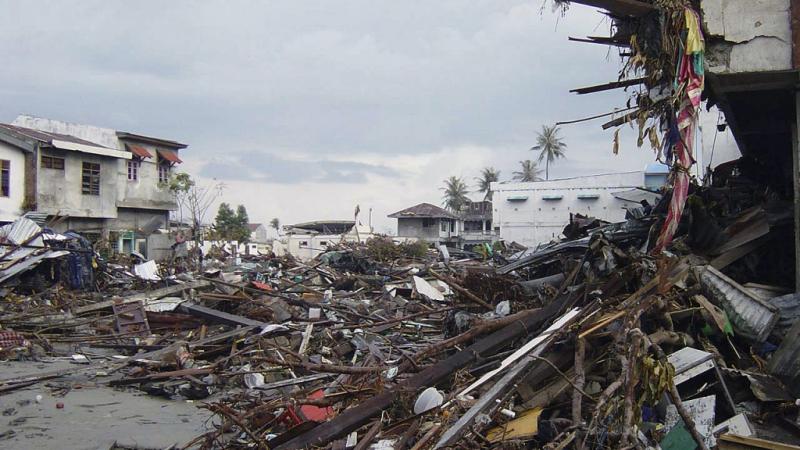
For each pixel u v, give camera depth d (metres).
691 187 11.13
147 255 36.47
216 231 44.47
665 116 9.41
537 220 52.00
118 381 10.74
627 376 5.41
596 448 5.24
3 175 28.72
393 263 28.81
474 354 7.92
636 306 7.18
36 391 10.24
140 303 16.86
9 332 13.91
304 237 52.41
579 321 7.32
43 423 8.36
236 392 10.12
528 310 8.92
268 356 11.25
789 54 8.71
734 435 5.70
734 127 13.21
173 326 16.17
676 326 7.72
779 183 12.78
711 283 8.29
